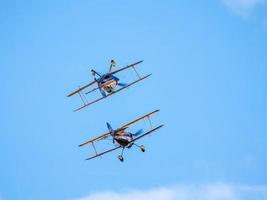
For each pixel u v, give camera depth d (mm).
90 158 184500
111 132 180375
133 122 181250
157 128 181250
